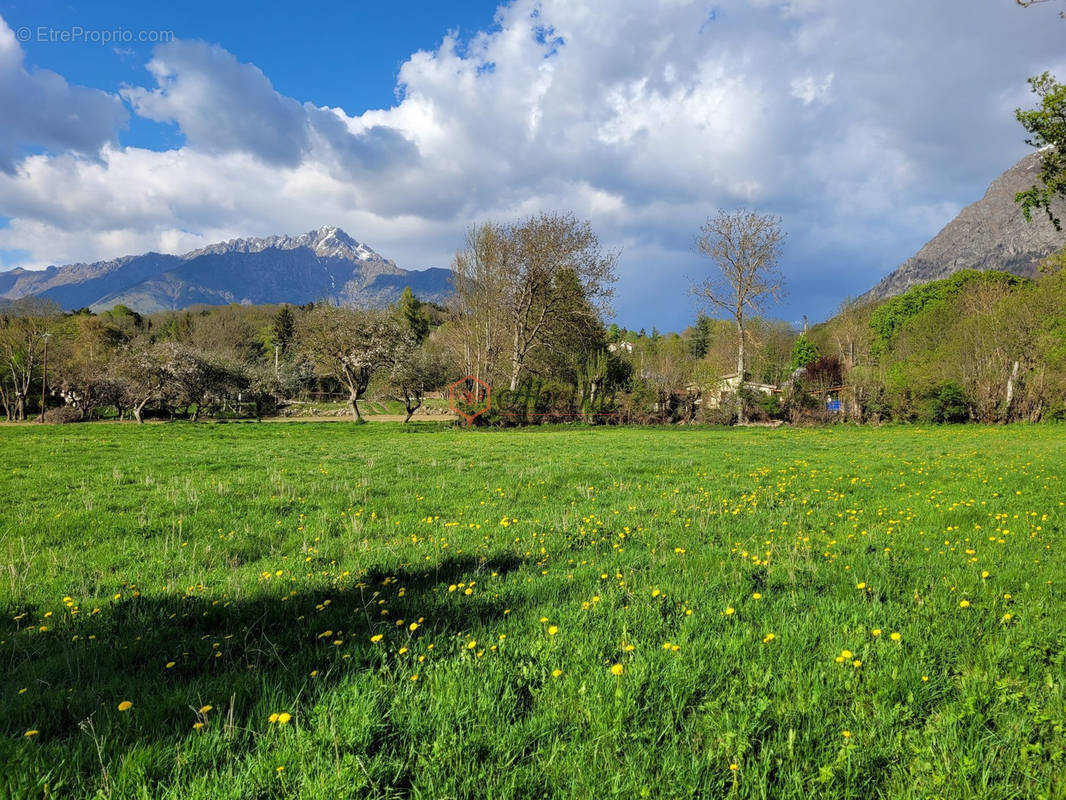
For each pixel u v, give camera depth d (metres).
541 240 42.53
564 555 6.52
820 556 6.27
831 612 4.47
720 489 11.28
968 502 9.27
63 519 8.13
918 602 4.62
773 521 8.20
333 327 39.69
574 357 47.00
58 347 49.00
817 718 2.92
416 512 9.13
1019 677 3.35
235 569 5.76
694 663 3.55
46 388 47.62
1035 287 40.38
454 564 6.05
